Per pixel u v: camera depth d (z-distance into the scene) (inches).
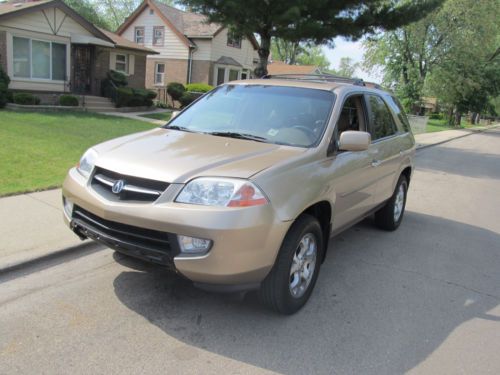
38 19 719.7
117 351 124.5
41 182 271.1
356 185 183.3
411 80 1536.7
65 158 345.1
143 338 131.4
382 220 252.1
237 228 122.1
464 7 1357.0
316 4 552.4
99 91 853.2
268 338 136.6
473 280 198.2
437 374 126.6
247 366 122.8
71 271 170.9
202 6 565.3
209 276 124.2
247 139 164.7
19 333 129.2
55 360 118.6
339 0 569.0
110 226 135.3
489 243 256.4
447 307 169.2
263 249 127.3
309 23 553.0
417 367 129.1
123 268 176.1
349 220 188.7
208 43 1154.7
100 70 852.6
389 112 235.9
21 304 145.0
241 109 182.7
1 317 136.7
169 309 148.3
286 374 121.0
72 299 150.4
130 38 1253.1
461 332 151.3
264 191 128.9
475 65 1539.1
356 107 196.9
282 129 168.4
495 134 1606.8
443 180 471.5
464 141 1075.3
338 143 168.7
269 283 139.4
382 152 210.2
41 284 159.3
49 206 230.5
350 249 222.7
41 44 738.2
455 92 1603.1
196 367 120.5
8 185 259.4
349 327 147.6
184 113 194.9
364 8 599.5
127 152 145.6
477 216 322.7
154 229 125.6
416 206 338.3
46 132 462.6
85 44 804.6
